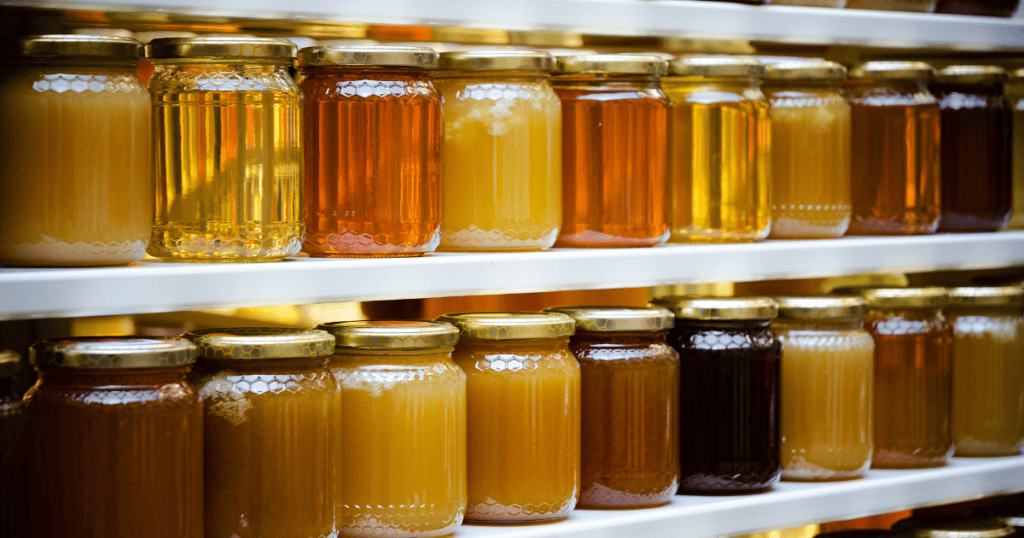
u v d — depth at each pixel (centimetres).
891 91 129
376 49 102
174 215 98
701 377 115
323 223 103
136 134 95
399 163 103
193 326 114
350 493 100
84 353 91
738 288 141
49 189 93
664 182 114
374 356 100
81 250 93
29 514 92
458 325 105
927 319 127
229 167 97
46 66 93
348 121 102
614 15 111
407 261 101
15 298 89
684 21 114
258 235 98
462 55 108
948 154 135
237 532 95
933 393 126
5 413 89
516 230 108
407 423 100
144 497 91
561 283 107
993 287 131
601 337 110
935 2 131
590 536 106
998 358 131
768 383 116
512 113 108
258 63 98
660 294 137
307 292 98
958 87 135
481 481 105
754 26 118
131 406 91
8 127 93
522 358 105
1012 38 132
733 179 118
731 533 112
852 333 121
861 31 123
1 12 101
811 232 124
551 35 122
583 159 113
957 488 125
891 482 121
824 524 141
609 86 113
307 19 100
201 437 94
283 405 95
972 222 134
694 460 115
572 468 106
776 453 116
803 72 123
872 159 128
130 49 95
